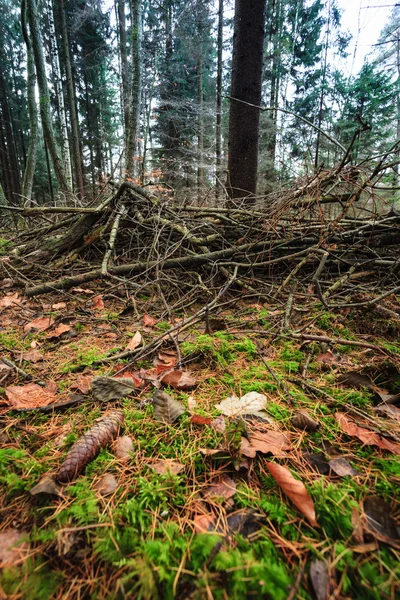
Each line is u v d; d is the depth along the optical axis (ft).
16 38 72.13
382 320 6.78
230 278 9.10
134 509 2.87
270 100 55.88
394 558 2.45
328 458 3.50
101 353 6.21
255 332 6.38
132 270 10.41
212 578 2.28
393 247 10.24
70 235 11.78
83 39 57.36
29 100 28.43
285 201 9.64
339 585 2.25
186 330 7.26
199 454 3.55
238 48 14.43
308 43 54.13
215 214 11.72
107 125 73.97
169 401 4.39
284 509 2.89
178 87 49.24
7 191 72.79
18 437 3.90
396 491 3.03
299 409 4.37
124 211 11.89
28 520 2.84
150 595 2.19
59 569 2.42
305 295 8.38
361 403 4.40
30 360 5.95
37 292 9.76
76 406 4.56
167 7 41.60
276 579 2.26
